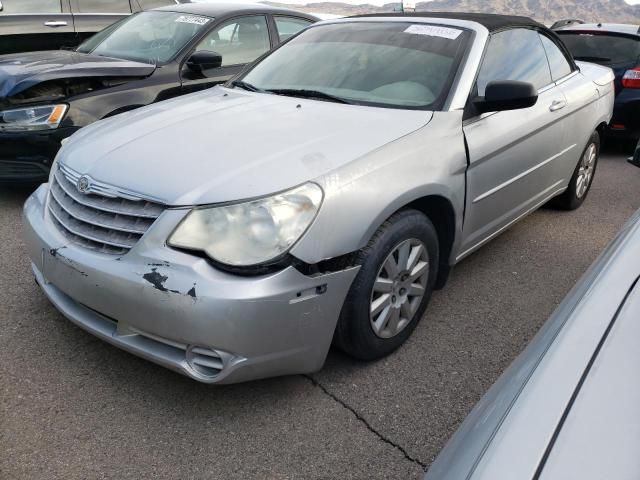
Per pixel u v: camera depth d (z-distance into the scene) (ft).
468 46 10.91
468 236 10.58
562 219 15.97
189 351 7.32
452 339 10.02
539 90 12.76
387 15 12.67
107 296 7.59
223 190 7.41
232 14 19.15
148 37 18.49
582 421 3.66
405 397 8.50
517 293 11.78
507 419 3.94
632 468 3.28
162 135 8.94
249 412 8.07
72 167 8.78
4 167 14.82
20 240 13.26
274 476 7.07
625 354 4.13
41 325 9.82
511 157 11.21
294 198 7.39
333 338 8.54
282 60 12.28
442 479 3.92
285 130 8.89
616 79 22.71
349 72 11.11
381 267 8.39
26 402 8.07
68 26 24.44
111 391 8.36
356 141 8.61
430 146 9.15
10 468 6.98
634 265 5.27
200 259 7.17
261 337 7.18
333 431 7.80
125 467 7.10
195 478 6.98
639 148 9.02
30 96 14.67
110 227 7.78
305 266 7.35
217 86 12.44
